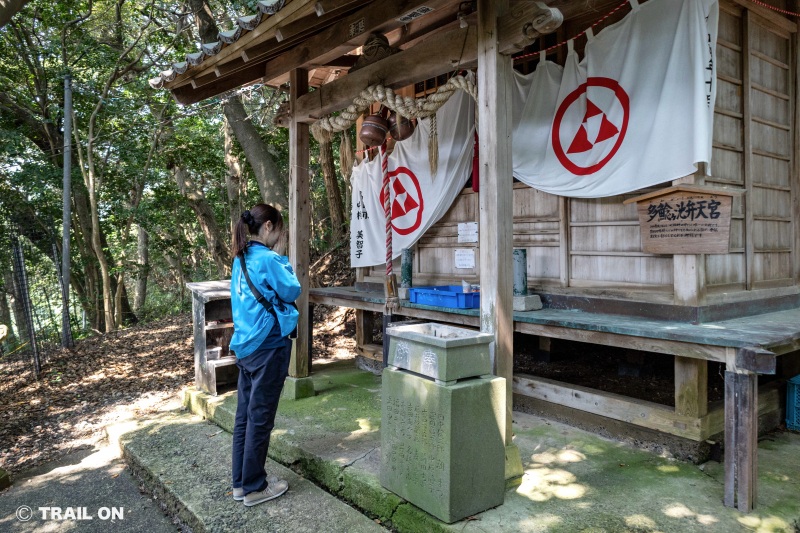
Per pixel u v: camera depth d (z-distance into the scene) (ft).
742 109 12.62
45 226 36.19
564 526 8.11
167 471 11.92
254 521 9.37
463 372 8.47
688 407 10.68
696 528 8.02
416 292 15.03
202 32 29.96
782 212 14.05
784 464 10.57
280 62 16.40
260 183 30.14
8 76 36.52
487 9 9.94
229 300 17.76
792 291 13.88
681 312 10.96
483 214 10.03
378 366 18.89
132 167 40.11
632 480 9.84
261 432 9.88
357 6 12.66
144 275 48.29
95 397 19.24
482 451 8.52
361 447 11.60
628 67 11.89
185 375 21.09
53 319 29.66
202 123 43.16
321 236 38.42
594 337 10.92
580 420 12.82
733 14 12.49
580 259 13.55
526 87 14.26
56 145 38.32
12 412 18.03
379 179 19.06
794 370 14.05
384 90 12.98
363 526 9.02
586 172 12.75
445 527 8.10
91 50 36.78
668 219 11.10
